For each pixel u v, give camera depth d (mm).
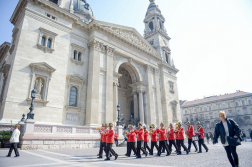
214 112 87062
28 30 24141
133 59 38750
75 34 30438
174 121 46562
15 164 8172
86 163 8609
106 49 32875
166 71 49844
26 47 23438
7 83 22531
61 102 25203
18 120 20859
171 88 49875
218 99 86875
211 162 8555
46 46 25406
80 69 29531
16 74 21891
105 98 30094
